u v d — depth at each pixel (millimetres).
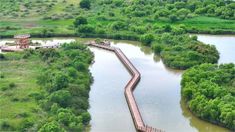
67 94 182750
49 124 155250
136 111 185125
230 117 170625
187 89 193875
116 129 175375
